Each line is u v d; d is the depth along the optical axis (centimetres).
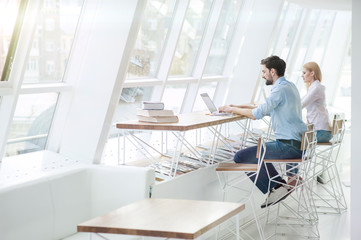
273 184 570
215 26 693
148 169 462
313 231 611
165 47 638
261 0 759
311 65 681
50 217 428
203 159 586
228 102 798
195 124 489
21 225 405
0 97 479
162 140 624
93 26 501
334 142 656
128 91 611
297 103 549
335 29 1227
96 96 500
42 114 526
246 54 781
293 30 1025
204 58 703
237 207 346
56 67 514
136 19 469
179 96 714
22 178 427
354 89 473
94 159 504
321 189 808
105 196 467
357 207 481
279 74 557
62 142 536
